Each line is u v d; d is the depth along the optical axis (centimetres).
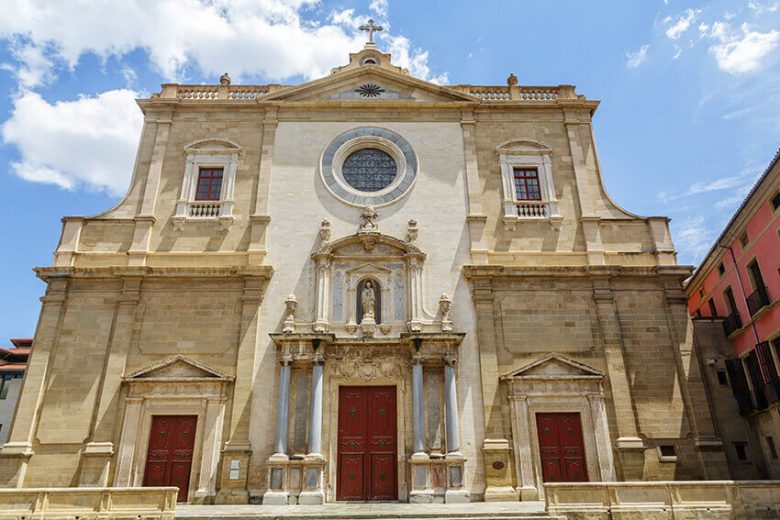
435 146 2495
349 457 2003
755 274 2305
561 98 2594
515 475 1964
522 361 2116
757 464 2094
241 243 2298
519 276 2225
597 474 1958
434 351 2078
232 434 1984
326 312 2158
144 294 2186
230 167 2431
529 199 2430
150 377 2039
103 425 1986
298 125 2525
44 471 1931
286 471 1906
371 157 2516
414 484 1909
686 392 2067
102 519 1472
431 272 2259
